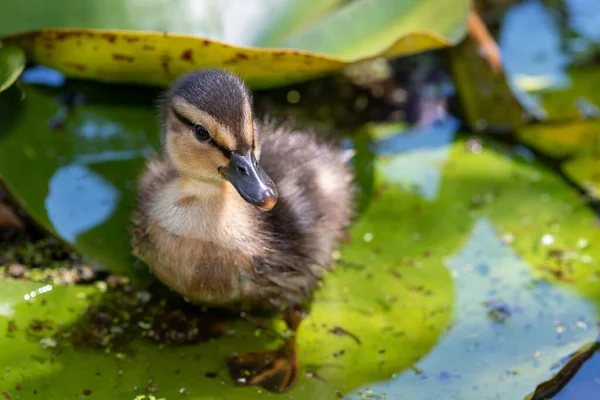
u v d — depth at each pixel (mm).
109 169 6539
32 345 5375
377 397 5180
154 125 6871
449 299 5965
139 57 6133
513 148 7414
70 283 5891
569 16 8969
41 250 6148
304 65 6168
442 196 6848
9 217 6316
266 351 5508
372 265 6246
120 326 5617
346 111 7699
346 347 5566
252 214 5355
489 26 8805
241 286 5371
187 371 5316
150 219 5352
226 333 5652
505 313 5836
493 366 5418
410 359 5477
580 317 5809
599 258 6312
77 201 6270
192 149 5125
